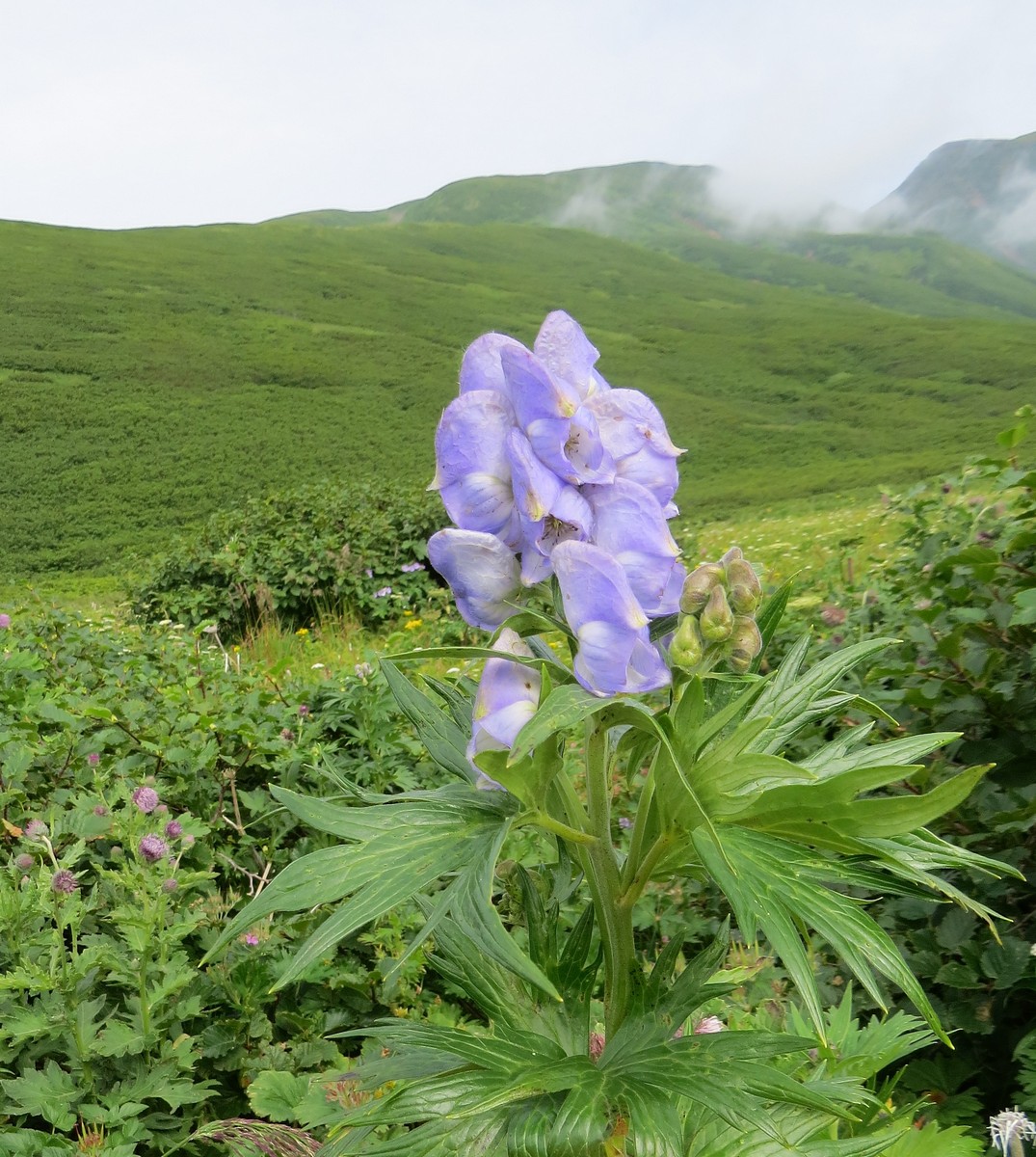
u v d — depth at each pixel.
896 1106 3.15
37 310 74.00
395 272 117.88
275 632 12.45
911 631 3.92
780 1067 2.36
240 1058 3.30
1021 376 91.94
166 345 72.50
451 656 1.50
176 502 48.16
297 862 1.49
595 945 2.30
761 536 17.89
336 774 1.73
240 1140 2.74
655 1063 1.55
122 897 3.60
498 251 152.62
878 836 1.47
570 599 1.51
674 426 79.50
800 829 1.53
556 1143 1.45
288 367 73.06
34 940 3.20
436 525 14.46
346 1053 3.56
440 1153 1.54
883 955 1.44
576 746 5.29
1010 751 3.57
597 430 1.60
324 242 124.56
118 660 7.54
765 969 3.48
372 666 6.09
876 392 90.94
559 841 1.95
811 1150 1.82
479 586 1.61
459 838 1.53
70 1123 2.81
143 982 3.05
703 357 103.62
